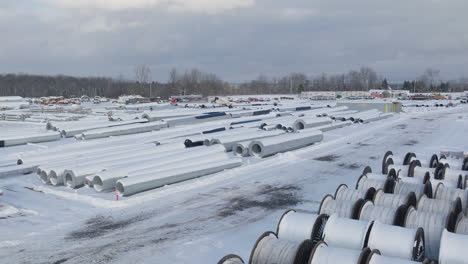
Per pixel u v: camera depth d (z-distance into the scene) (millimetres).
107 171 21234
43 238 15055
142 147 29844
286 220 12852
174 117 52500
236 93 182125
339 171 26219
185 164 24250
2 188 21875
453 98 134125
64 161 24375
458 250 10664
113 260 13320
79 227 16203
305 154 32094
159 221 16922
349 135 41906
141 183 20516
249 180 23734
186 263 13172
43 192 21188
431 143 37750
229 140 32438
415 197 15555
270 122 45469
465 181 18484
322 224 12859
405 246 11172
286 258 10688
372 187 16328
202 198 20156
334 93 142375
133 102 107812
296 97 142750
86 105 99125
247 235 15477
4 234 15367
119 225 16438
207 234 15539
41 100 108812
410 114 68688
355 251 10438
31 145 36406
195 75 180875
